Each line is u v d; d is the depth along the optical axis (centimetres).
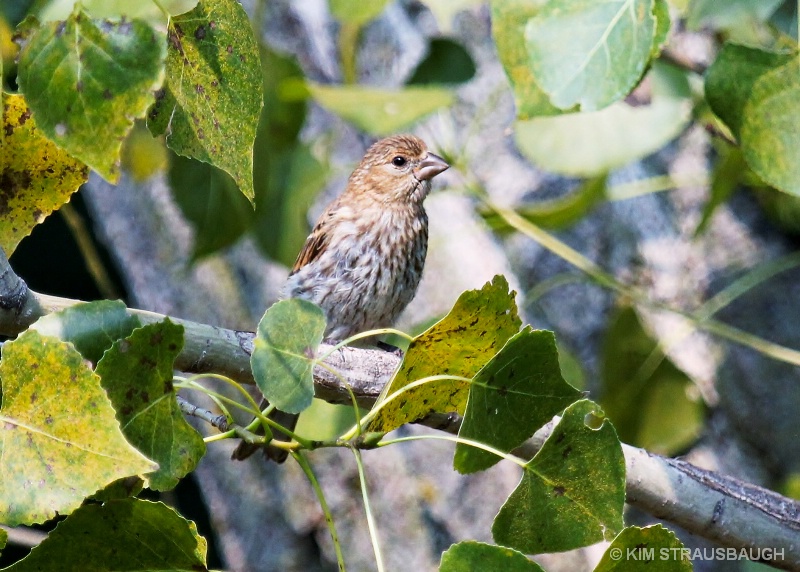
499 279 484
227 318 1355
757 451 1137
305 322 484
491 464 498
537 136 912
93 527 464
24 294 548
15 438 422
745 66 548
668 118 910
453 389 516
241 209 992
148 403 461
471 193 1008
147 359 458
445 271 1238
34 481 419
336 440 489
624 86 516
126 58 422
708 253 1179
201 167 980
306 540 1328
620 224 1201
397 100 915
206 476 1378
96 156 424
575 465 474
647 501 683
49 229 1507
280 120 968
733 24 738
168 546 470
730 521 686
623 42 518
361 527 1288
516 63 568
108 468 420
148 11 675
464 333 495
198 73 467
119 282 1525
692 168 1192
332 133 1196
